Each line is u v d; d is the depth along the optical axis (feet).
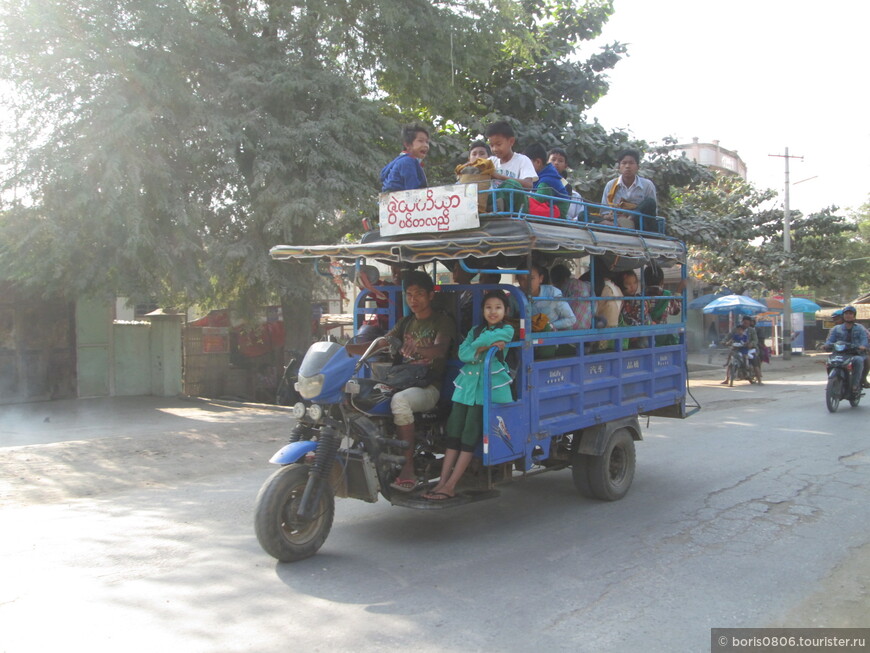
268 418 37.88
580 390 19.38
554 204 20.40
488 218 16.76
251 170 38.63
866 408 40.22
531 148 24.03
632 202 24.39
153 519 19.10
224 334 51.62
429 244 15.98
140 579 14.49
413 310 18.47
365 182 39.17
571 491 22.16
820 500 20.67
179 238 35.58
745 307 76.48
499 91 48.67
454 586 14.14
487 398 16.14
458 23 42.65
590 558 15.87
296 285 38.19
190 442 30.53
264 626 12.25
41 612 12.84
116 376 47.60
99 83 34.53
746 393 52.06
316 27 39.96
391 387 17.01
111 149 33.65
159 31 34.63
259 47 39.37
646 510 19.85
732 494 21.47
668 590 13.97
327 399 15.48
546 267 19.80
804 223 94.27
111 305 41.75
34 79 33.55
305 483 15.58
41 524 18.65
